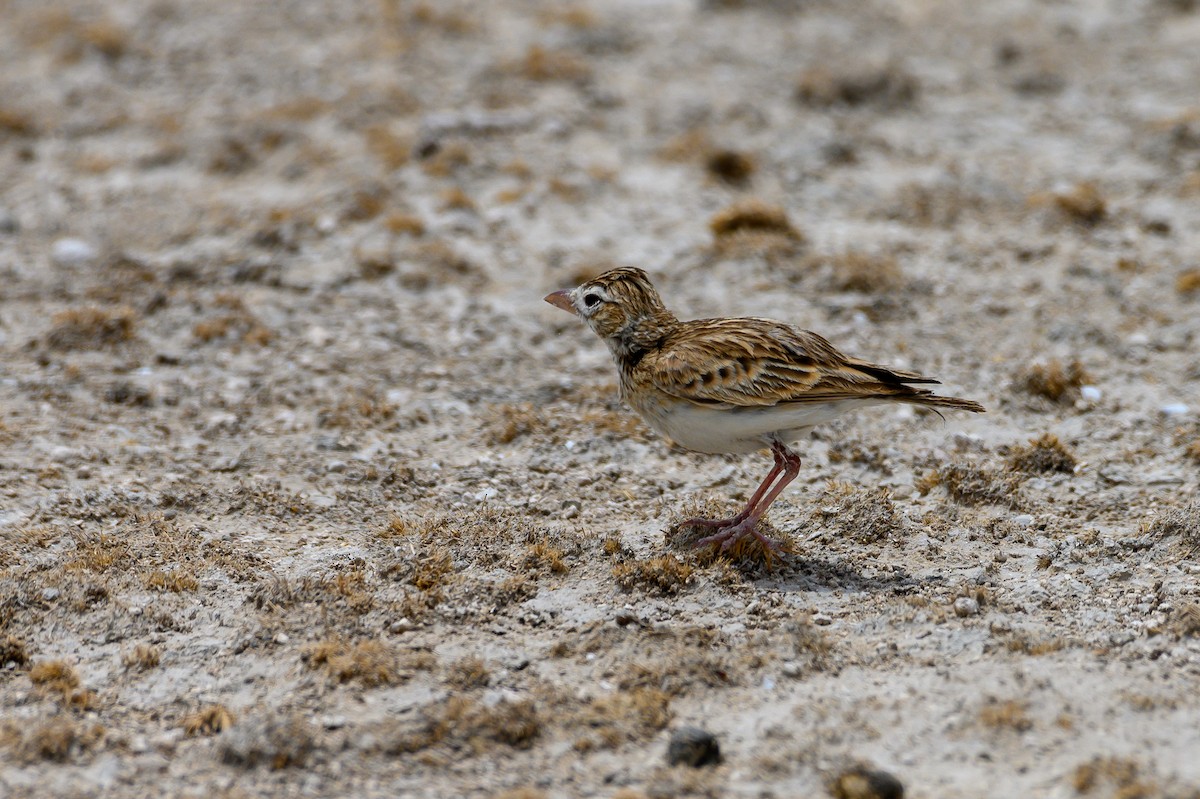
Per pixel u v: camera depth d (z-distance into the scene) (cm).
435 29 2627
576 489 1255
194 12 2731
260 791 806
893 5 2834
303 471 1282
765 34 2656
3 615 990
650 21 2695
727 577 1052
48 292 1717
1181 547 1104
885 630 983
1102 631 975
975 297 1700
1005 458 1302
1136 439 1345
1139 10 2816
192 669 940
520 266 1798
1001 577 1073
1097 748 816
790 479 1077
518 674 929
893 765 813
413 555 1093
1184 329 1590
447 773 823
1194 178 2044
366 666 919
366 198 1938
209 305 1659
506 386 1481
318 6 2736
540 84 2384
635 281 1116
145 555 1101
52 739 844
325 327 1625
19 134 2261
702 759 822
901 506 1214
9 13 2770
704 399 1041
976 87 2469
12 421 1366
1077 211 1916
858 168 2131
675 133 2223
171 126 2273
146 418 1395
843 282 1716
